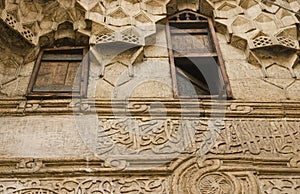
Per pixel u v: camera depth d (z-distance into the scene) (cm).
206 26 722
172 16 733
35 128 530
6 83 612
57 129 529
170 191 456
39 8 703
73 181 466
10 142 509
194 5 746
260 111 550
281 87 599
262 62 643
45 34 682
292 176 474
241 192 455
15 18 663
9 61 644
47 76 634
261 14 707
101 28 677
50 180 467
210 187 461
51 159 486
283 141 514
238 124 536
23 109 554
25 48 662
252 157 491
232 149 503
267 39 659
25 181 466
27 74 632
